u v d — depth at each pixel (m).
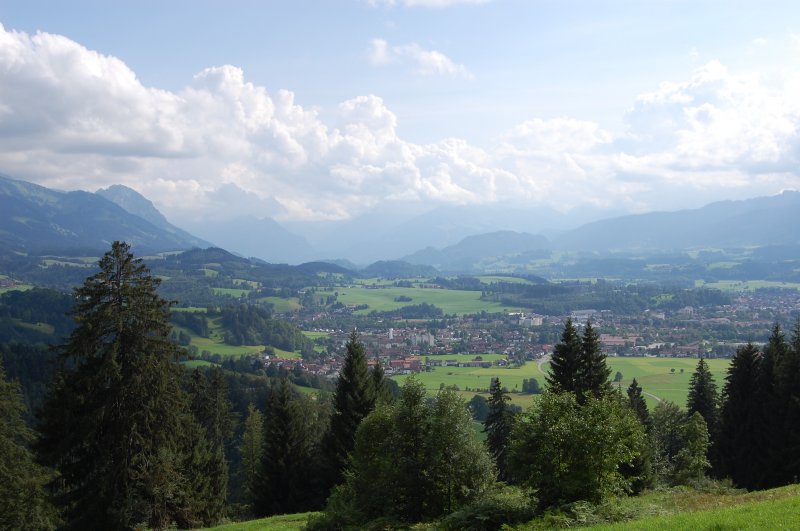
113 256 36.69
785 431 45.25
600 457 27.12
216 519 52.19
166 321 38.12
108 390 35.47
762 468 49.00
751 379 54.69
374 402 52.62
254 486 56.09
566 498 26.98
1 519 41.81
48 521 44.06
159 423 37.28
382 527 28.89
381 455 31.86
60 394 35.56
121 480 35.56
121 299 36.59
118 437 35.78
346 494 33.22
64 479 35.88
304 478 54.59
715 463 56.88
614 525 21.50
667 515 23.48
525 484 28.36
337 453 51.31
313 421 77.62
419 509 30.41
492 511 26.97
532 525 24.42
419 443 31.27
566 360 52.91
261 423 75.44
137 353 36.25
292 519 41.38
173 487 37.84
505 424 63.22
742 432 53.06
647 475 47.06
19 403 48.22
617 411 29.31
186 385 70.19
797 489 28.34
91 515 34.97
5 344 130.75
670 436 77.56
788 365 47.28
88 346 35.38
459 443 30.42
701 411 74.50
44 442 35.75
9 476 42.88
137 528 36.31
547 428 27.94
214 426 72.31
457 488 30.36
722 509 22.55
